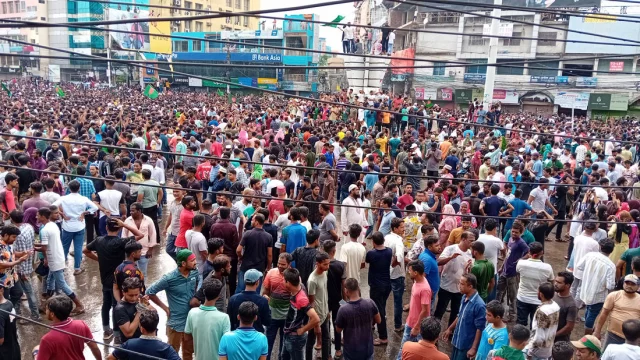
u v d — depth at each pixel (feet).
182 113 81.97
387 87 151.23
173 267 34.53
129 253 21.35
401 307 26.45
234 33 194.49
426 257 24.31
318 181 44.57
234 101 140.77
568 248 40.81
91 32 214.48
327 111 91.76
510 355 16.85
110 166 42.75
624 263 26.86
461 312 21.07
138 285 19.47
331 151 50.70
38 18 227.20
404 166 52.65
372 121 82.99
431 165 55.47
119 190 34.53
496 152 54.08
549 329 19.86
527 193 43.21
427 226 25.89
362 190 38.34
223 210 27.35
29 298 26.05
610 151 70.49
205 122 82.89
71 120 70.38
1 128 55.57
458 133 71.61
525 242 27.66
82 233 32.04
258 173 43.55
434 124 88.28
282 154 59.41
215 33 197.77
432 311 28.99
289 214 27.50
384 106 83.30
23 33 233.35
